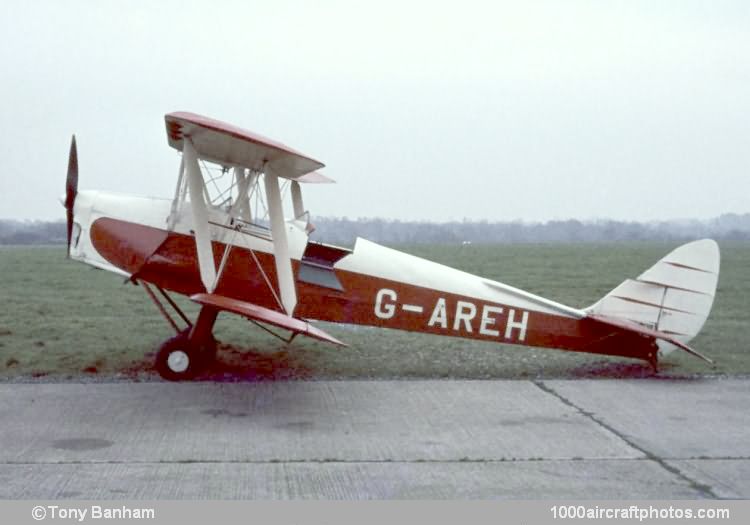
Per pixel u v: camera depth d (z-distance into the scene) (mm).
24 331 12492
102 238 9312
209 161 9438
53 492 5375
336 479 5730
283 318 8398
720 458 6352
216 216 9406
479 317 9984
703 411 7945
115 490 5430
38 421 7203
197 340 9094
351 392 8656
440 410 7879
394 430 7098
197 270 9312
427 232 147875
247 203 9648
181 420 7328
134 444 6535
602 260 43438
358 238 10125
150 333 12539
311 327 8617
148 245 9273
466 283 10039
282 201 9133
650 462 6234
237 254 9406
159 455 6246
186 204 9375
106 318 14336
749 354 11320
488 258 46219
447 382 9266
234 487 5523
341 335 12625
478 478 5793
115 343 11500
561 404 8211
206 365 9641
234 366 9977
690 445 6719
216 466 5988
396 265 9953
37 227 129000
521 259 44625
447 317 9945
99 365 9805
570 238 158125
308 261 9805
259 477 5746
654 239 158750
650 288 9992
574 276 28594
